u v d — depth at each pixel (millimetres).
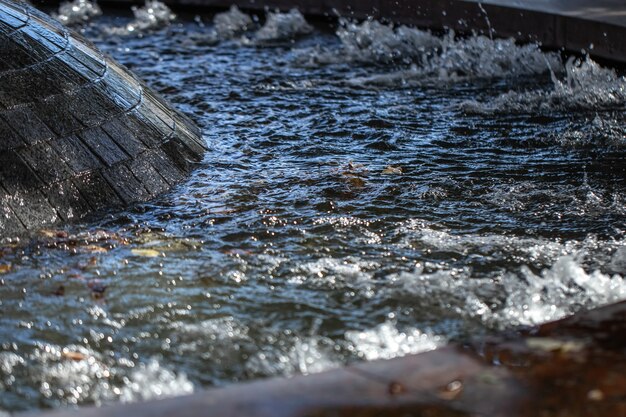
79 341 5727
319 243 7172
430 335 5883
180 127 9164
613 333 5078
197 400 4359
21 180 7195
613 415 4293
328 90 11633
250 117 10500
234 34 14594
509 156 9297
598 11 13070
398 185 8398
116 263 6719
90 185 7566
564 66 12586
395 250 7082
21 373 5375
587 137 9859
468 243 7223
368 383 4523
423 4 14367
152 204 7766
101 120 8070
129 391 5238
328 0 15219
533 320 6082
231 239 7203
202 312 6102
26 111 7570
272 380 4543
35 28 8562
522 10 13328
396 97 11375
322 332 5898
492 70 12477
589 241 7312
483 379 4578
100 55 9203
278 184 8352
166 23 15266
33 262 6664
